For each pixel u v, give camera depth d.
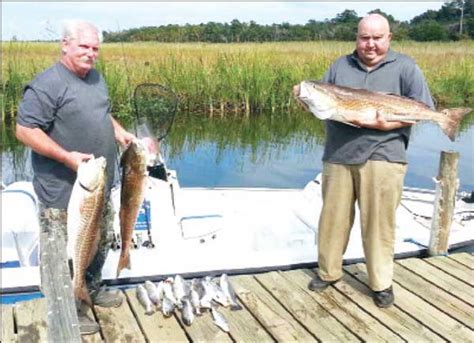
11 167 11.28
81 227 3.23
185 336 3.77
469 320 4.04
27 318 3.86
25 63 16.59
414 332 3.87
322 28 54.97
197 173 11.24
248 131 15.91
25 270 4.43
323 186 4.27
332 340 3.76
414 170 11.55
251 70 18.77
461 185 10.53
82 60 3.33
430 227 5.54
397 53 4.03
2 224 4.89
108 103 3.64
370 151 3.95
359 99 3.82
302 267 4.88
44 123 3.31
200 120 17.41
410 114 3.84
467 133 15.88
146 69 18.17
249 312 4.11
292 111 18.94
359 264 4.95
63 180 3.48
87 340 3.67
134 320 3.93
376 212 4.04
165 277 4.60
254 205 6.72
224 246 5.34
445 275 4.78
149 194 5.33
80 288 3.36
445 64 25.05
